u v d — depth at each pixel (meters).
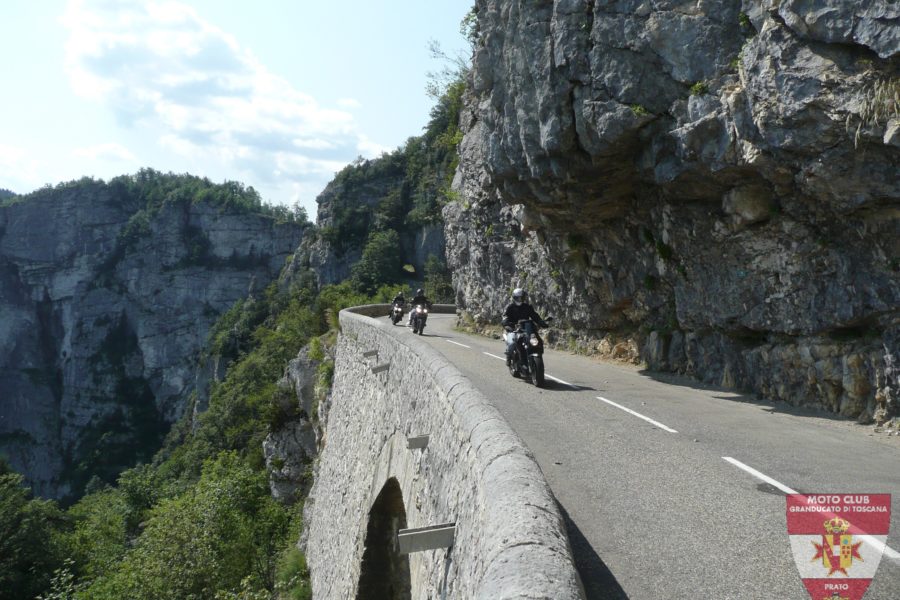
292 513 29.80
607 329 16.86
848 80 7.54
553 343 19.69
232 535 25.30
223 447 65.56
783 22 8.26
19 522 35.03
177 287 160.12
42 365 162.12
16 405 155.75
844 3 7.33
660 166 11.07
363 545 11.92
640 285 14.78
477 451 4.70
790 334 10.16
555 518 3.18
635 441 7.30
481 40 15.50
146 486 48.91
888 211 8.12
